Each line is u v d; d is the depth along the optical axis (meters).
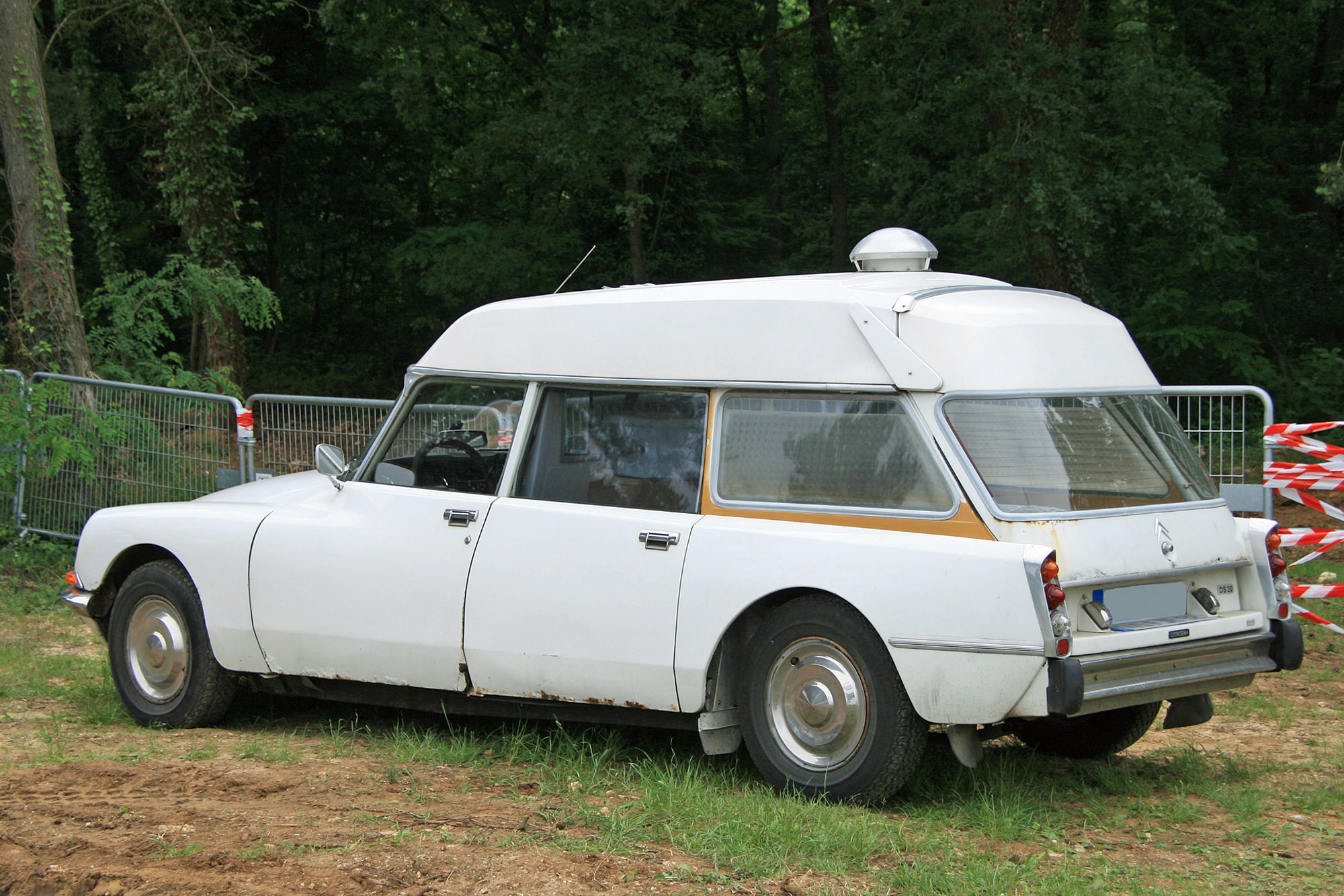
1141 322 20.62
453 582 5.51
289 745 5.86
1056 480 4.68
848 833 4.25
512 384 5.71
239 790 4.92
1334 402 20.27
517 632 5.34
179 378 14.54
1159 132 18.34
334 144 30.30
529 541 5.37
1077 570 4.51
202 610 6.18
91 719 6.44
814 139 32.88
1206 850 4.39
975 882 3.88
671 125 20.48
